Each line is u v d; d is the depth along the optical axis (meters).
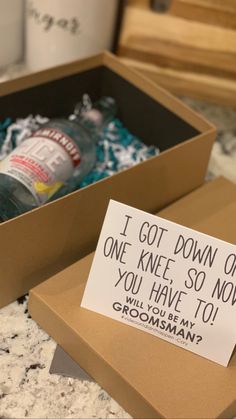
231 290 0.33
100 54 0.48
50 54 0.53
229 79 0.53
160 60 0.54
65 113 0.50
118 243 0.34
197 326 0.34
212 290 0.34
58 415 0.34
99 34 0.52
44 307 0.36
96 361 0.34
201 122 0.43
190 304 0.34
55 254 0.39
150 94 0.46
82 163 0.45
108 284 0.35
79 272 0.38
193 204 0.44
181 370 0.34
